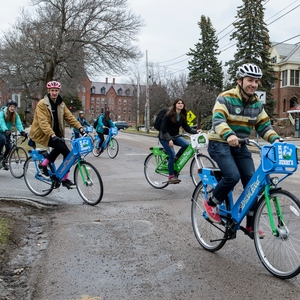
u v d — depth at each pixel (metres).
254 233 3.92
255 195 3.84
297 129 32.84
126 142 24.67
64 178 7.23
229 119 4.12
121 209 6.49
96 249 4.52
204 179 4.51
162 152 8.31
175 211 6.38
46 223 5.62
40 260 4.16
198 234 4.72
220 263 4.09
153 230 5.29
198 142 7.57
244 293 3.38
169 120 7.87
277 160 3.52
